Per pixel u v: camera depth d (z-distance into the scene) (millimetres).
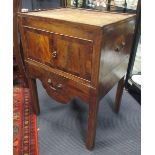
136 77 1549
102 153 1039
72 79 909
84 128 1198
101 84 867
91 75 832
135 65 1589
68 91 962
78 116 1299
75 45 819
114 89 1599
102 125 1225
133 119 1282
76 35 796
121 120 1272
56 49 897
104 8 1504
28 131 1156
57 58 918
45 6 1781
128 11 1390
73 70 888
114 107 1329
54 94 1038
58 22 827
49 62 967
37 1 1739
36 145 1069
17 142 1078
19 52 1296
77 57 840
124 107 1394
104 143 1100
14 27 1165
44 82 1057
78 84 898
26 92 1507
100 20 841
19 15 970
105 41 770
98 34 732
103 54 787
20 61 1342
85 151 1048
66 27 812
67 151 1045
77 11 1098
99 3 1525
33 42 983
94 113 919
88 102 910
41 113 1312
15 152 1021
